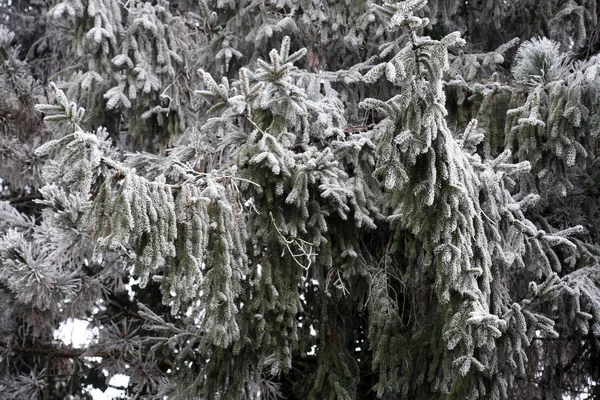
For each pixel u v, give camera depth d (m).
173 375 5.75
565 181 5.16
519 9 7.02
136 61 5.86
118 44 5.94
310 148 4.67
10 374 7.97
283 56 4.35
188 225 3.89
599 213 6.11
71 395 8.23
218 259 4.08
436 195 4.20
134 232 3.69
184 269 3.87
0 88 7.14
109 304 8.50
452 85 5.55
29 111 7.40
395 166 4.04
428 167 4.08
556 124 4.86
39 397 7.78
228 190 4.27
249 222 4.68
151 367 7.25
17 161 7.34
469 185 4.27
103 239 3.70
